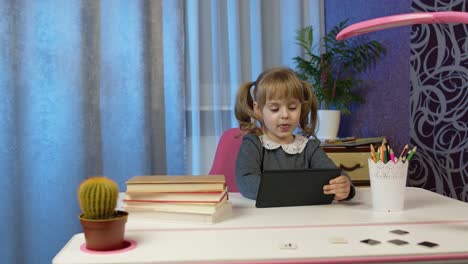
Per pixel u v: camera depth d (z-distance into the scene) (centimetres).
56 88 242
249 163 151
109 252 84
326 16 282
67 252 84
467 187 208
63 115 243
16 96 236
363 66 255
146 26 250
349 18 265
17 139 237
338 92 252
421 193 144
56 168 243
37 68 240
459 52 210
